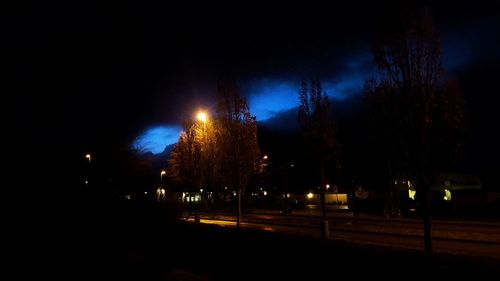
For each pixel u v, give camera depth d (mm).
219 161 23125
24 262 11031
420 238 18938
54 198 16062
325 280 9727
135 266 11742
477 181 61281
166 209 23188
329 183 56094
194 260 13289
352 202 47656
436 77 10398
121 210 20141
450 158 10281
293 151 58562
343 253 9656
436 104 10242
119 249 12953
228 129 21672
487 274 7262
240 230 15070
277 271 11109
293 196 74500
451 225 25922
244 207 64375
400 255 9000
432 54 10445
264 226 28328
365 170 41875
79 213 15172
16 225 13258
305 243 11180
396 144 10680
